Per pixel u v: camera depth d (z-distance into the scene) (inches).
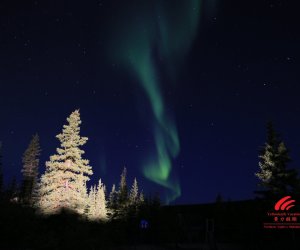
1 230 754.8
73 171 1119.6
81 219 1019.9
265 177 1082.7
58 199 1032.2
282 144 1091.9
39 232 822.5
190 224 1754.4
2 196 820.6
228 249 1200.8
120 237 1398.9
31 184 1517.0
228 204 1592.0
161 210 1792.6
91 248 853.2
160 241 1619.1
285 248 997.8
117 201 1824.6
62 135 1119.0
